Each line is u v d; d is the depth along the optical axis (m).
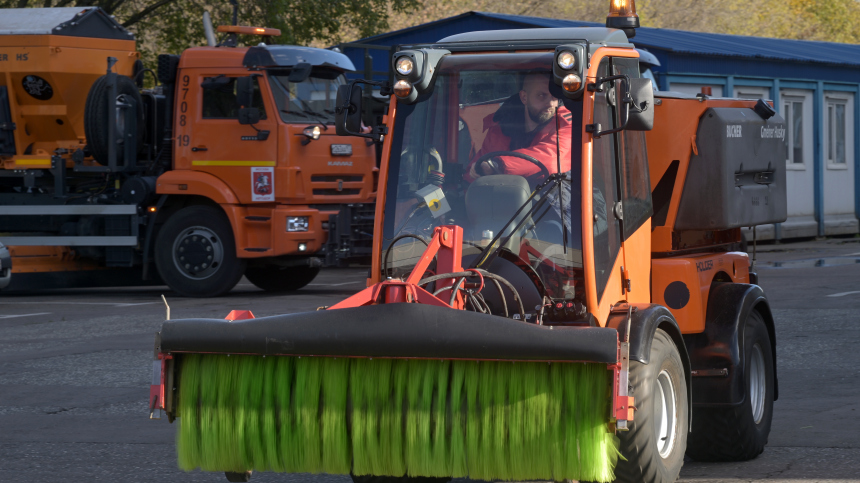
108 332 12.48
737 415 6.36
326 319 4.79
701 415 6.45
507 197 5.45
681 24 59.81
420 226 5.62
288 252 15.45
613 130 5.34
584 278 5.34
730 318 6.42
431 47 5.73
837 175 29.22
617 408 4.57
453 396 4.73
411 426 4.76
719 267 6.67
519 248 5.43
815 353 10.28
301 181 15.45
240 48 15.70
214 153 15.66
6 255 15.12
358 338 4.72
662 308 5.36
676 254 6.61
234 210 15.55
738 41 29.52
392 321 4.70
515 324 4.61
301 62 15.48
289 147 15.37
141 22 29.05
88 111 15.99
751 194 6.81
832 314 12.89
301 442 4.89
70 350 11.20
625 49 5.84
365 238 16.25
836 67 28.81
